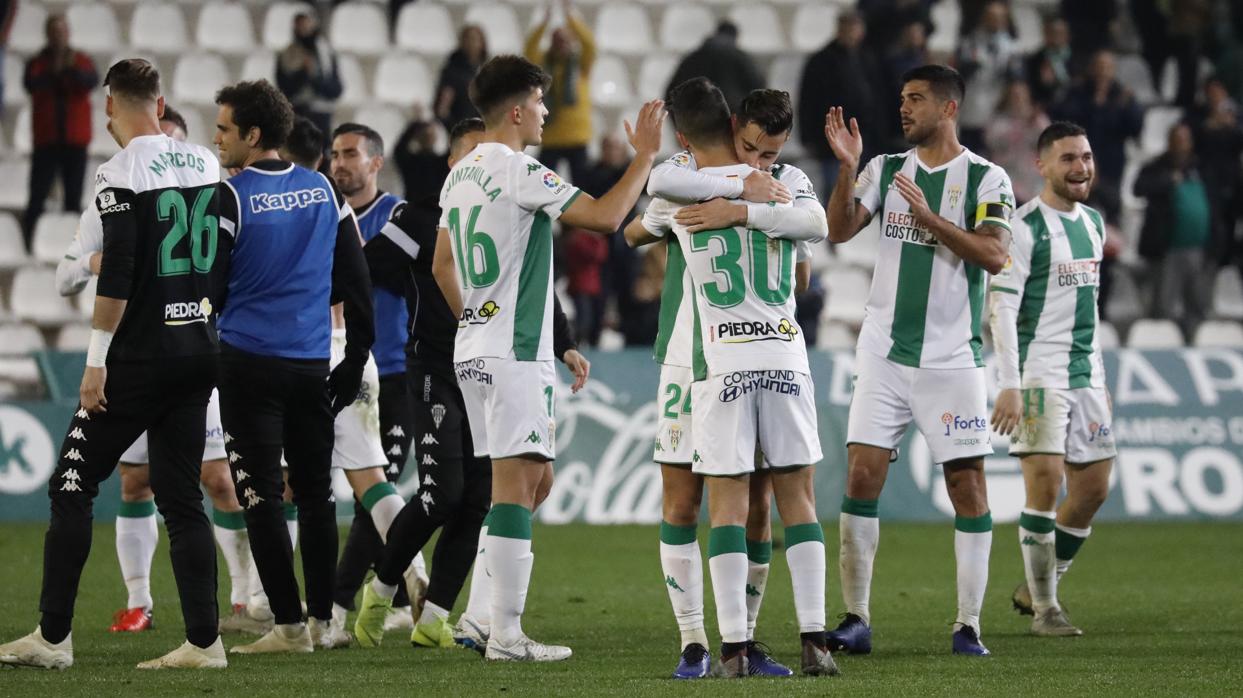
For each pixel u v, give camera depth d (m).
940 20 64.56
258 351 20.12
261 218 20.08
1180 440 44.06
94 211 21.95
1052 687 18.08
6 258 52.06
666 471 19.34
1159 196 53.38
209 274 19.39
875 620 25.83
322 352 20.67
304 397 20.56
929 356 21.64
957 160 21.75
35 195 51.47
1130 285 56.88
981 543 21.48
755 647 19.14
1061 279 24.75
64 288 22.84
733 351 18.34
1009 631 24.50
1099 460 25.11
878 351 21.91
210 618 19.47
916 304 21.69
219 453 24.66
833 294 55.66
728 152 18.86
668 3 63.94
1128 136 54.09
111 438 18.98
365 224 25.73
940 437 21.56
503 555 20.05
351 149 25.33
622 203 19.25
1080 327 24.97
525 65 20.25
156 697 17.05
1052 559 24.22
